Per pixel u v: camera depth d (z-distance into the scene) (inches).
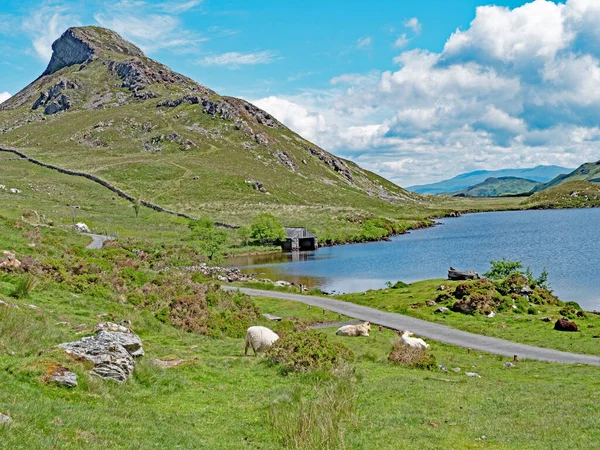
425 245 5078.7
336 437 595.8
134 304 1520.7
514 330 1696.6
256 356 1064.2
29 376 619.2
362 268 3796.8
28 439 436.1
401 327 1772.9
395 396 818.2
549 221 7460.6
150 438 534.3
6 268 1390.3
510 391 906.1
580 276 3070.9
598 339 1528.1
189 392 757.9
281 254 4771.2
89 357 719.1
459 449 586.9
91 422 527.8
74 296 1360.7
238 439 588.7
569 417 715.4
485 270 3511.3
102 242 3129.9
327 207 7509.8
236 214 6525.6
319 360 952.9
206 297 1774.1
